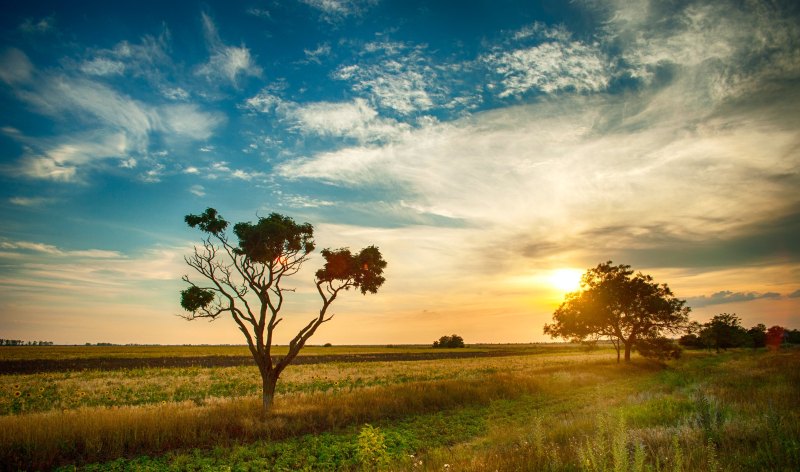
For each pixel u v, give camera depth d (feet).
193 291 59.52
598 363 154.71
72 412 53.78
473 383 87.76
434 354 338.95
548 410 64.59
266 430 50.08
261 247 61.46
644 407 47.55
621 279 152.35
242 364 197.06
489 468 26.25
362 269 66.74
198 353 302.66
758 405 43.11
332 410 60.03
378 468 33.73
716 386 65.87
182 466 37.83
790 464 22.91
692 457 24.17
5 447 38.88
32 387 100.27
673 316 147.02
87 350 336.49
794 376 73.82
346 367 181.88
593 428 35.81
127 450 42.98
